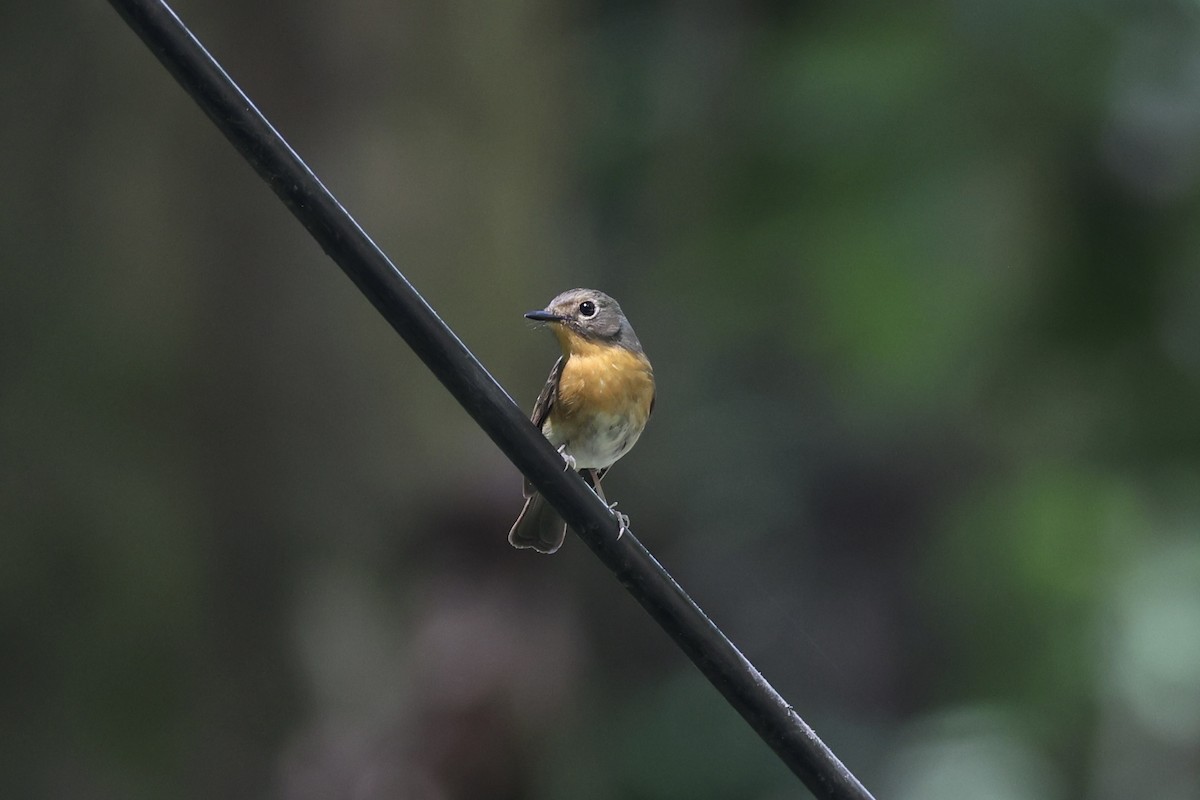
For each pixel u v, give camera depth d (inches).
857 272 555.2
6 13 472.7
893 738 748.0
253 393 466.3
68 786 446.6
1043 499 574.6
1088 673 574.6
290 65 476.7
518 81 503.8
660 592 195.2
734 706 197.9
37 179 468.4
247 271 473.1
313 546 459.8
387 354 471.8
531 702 386.6
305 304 471.8
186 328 470.3
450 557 397.4
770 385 821.2
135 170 474.3
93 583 453.7
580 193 705.6
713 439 831.1
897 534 809.5
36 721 447.2
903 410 616.1
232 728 450.9
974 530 612.7
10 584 448.1
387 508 461.4
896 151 545.3
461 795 373.7
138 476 461.7
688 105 660.7
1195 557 561.9
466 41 490.0
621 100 702.5
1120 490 553.0
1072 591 580.1
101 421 461.4
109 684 451.2
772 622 815.1
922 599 716.0
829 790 200.1
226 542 461.7
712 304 642.8
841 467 817.5
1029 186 525.7
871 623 799.7
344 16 476.1
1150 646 561.0
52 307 464.4
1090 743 580.7
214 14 474.9
